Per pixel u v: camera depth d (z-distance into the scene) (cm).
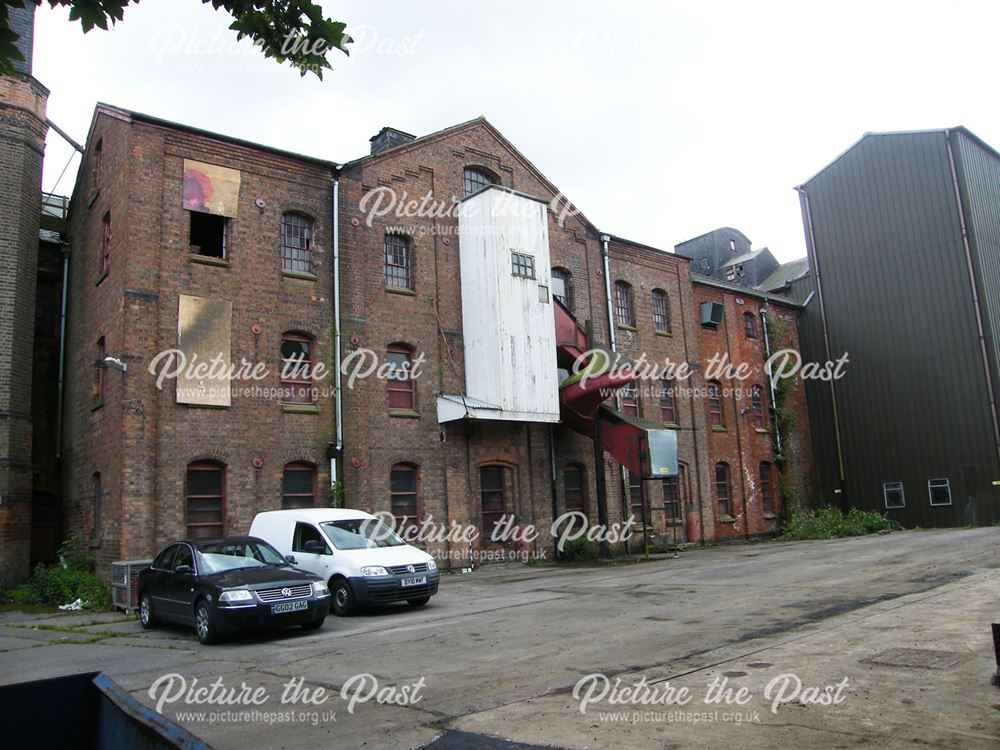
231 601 1053
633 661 802
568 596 1405
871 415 3183
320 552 1355
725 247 4462
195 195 1781
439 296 2178
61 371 2133
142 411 1628
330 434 1898
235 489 1730
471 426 2170
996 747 488
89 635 1184
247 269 1836
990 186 3073
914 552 1816
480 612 1255
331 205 2012
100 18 404
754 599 1212
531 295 2186
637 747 530
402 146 2173
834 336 3325
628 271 2755
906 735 519
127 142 1728
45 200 2369
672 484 2758
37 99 2036
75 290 2116
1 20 395
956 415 2925
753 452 3114
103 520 1666
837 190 3322
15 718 301
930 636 823
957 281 2931
